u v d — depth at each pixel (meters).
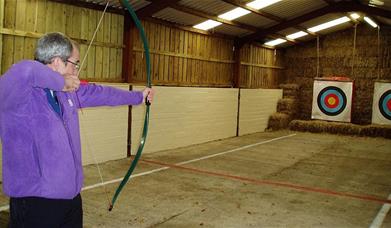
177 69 6.80
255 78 9.26
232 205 3.31
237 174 4.49
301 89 10.01
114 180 3.97
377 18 8.30
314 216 3.11
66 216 1.25
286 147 6.60
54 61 1.20
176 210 3.12
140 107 5.34
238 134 7.87
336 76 9.55
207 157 5.46
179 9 5.75
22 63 1.10
